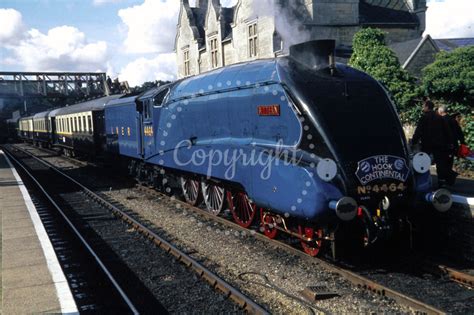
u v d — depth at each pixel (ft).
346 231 21.99
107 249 27.73
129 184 52.75
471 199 22.36
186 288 20.66
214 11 90.58
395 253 23.99
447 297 18.53
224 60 89.97
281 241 26.66
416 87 59.00
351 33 80.23
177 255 25.13
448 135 29.14
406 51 76.54
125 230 32.22
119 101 54.24
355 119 21.72
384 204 20.85
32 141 143.43
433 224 24.30
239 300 18.66
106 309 18.88
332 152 20.75
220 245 27.07
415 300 17.37
